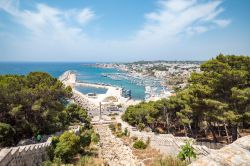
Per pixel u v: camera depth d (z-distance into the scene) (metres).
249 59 36.81
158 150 39.91
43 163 28.73
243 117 34.94
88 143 44.44
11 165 21.84
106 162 35.16
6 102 39.59
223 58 38.97
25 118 43.16
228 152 6.25
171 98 60.22
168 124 62.62
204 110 40.94
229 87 36.94
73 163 32.97
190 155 25.62
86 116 79.69
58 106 47.88
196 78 41.38
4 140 33.88
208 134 54.12
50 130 47.25
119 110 130.12
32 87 46.94
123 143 50.88
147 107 73.25
